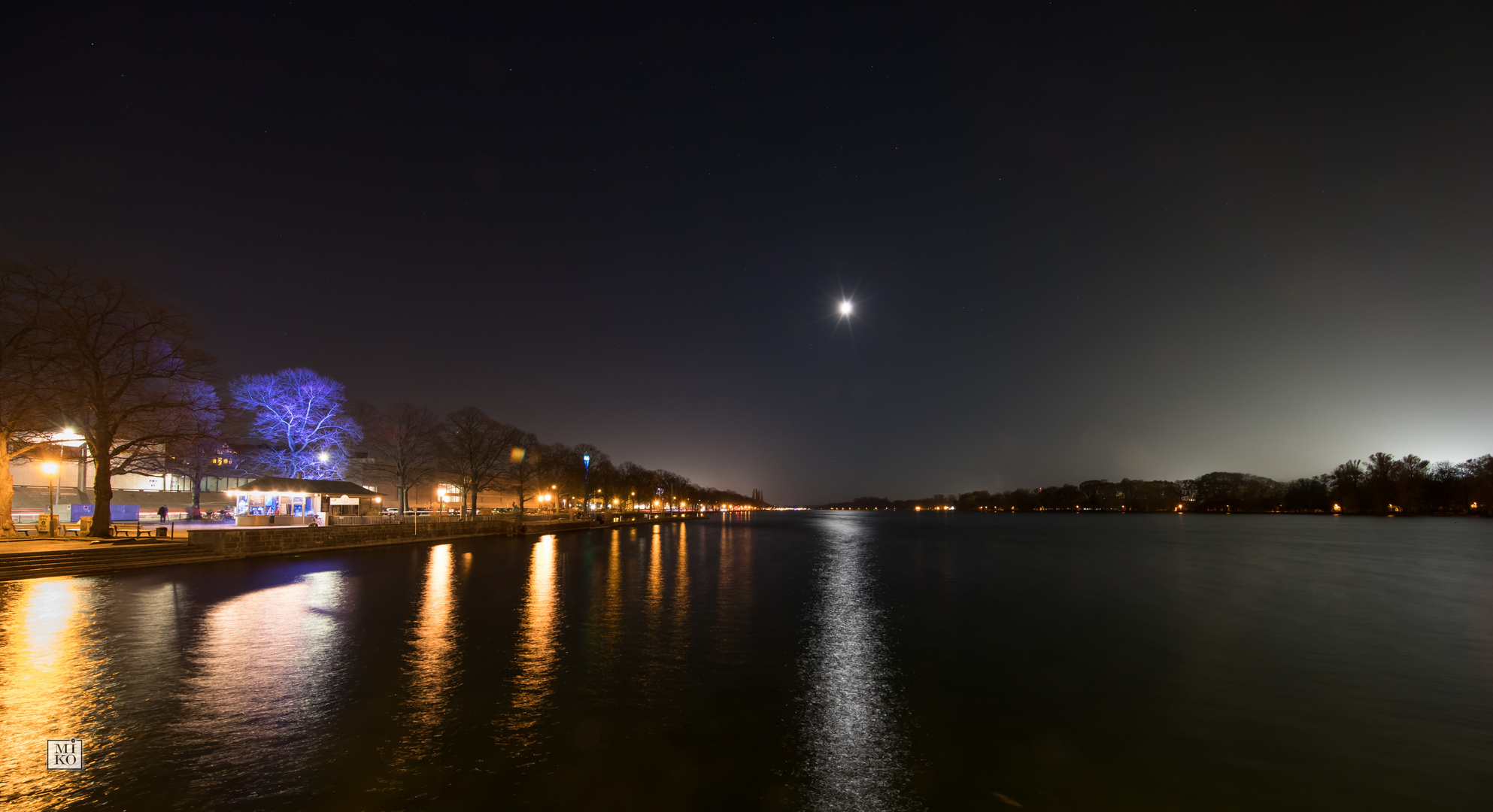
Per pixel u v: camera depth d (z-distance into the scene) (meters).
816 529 139.00
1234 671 18.27
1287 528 146.25
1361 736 13.20
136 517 59.69
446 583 32.44
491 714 12.97
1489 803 10.29
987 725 13.25
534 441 104.31
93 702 13.15
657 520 162.88
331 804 9.02
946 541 89.62
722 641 20.53
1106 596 33.22
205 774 9.92
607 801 9.30
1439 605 31.58
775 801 9.51
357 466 101.44
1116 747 12.29
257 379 74.50
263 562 40.31
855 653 19.23
